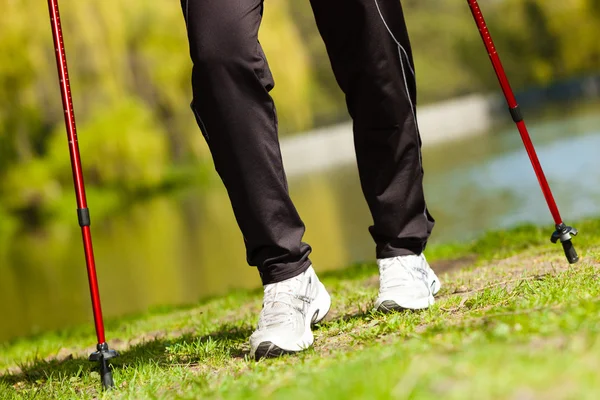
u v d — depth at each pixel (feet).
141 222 112.78
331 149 201.77
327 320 13.19
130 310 49.29
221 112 9.44
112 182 136.46
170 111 152.25
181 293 53.21
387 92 10.80
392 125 10.95
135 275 66.39
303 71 153.07
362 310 13.16
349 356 8.20
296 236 10.01
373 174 11.24
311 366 8.14
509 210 67.10
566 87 282.56
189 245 79.87
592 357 5.45
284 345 9.75
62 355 19.49
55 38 10.16
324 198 100.53
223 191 139.85
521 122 11.93
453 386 5.17
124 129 134.21
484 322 8.19
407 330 9.46
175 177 150.92
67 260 85.97
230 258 67.21
